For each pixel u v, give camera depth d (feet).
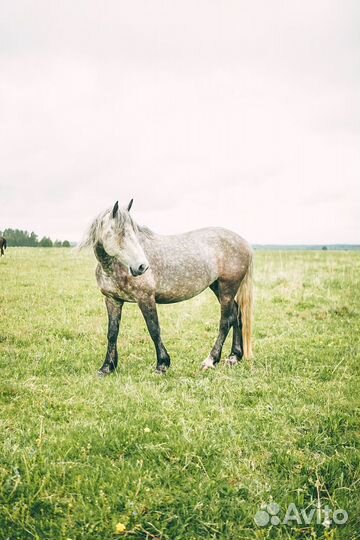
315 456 11.79
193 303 36.42
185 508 9.42
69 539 8.54
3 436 12.44
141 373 18.51
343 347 22.98
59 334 24.85
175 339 24.99
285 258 83.76
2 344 22.47
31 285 41.55
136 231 17.26
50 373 18.04
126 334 25.62
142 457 11.32
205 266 20.02
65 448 11.68
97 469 10.64
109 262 17.72
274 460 11.53
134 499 9.56
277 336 25.29
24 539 8.68
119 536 8.77
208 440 12.15
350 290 40.47
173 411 14.35
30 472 10.37
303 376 18.51
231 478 10.71
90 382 17.12
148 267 16.83
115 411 14.32
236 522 9.28
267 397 15.90
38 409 14.46
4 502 9.50
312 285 43.91
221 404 15.03
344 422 13.83
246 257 21.20
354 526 9.11
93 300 35.35
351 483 10.62
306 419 13.89
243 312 20.92
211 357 20.16
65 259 67.72
